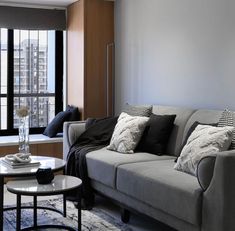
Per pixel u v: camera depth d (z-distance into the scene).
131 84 5.20
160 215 3.02
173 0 4.44
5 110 5.70
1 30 5.59
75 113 5.44
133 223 3.59
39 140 5.27
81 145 4.33
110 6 5.50
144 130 4.07
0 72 5.64
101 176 3.71
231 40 3.73
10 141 5.15
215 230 2.55
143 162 3.53
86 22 5.35
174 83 4.46
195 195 2.64
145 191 3.11
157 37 4.70
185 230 2.78
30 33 5.76
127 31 5.24
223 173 2.51
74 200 4.12
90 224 3.54
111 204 4.16
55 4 5.65
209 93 4.00
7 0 5.39
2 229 3.23
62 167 3.50
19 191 2.86
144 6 4.91
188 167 3.03
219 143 2.95
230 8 3.73
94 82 5.44
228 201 2.52
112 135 4.25
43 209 3.81
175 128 3.92
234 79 3.71
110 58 5.52
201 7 4.07
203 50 4.06
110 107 5.55
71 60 5.69
